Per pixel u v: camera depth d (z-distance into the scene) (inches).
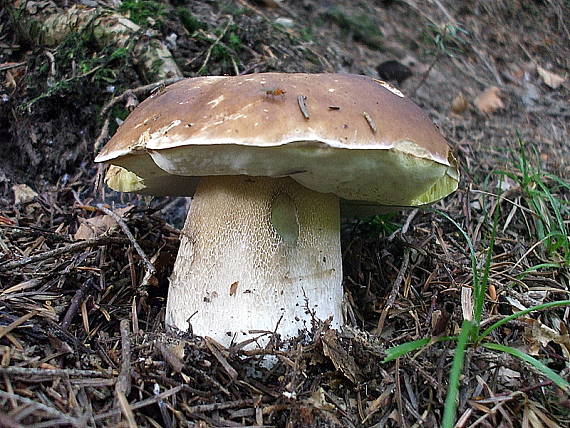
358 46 16.4
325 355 6.0
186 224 6.9
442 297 7.9
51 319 6.3
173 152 5.5
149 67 10.6
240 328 6.1
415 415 5.8
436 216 10.0
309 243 6.6
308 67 13.3
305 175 5.9
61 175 10.6
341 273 7.0
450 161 6.7
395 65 15.7
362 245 8.9
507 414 5.9
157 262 7.7
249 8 15.4
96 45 11.1
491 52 18.4
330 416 5.5
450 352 6.4
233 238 6.4
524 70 17.8
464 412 5.8
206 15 13.8
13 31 12.1
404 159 5.6
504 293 8.0
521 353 5.8
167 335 6.1
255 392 5.8
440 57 17.0
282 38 14.2
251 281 6.2
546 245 9.4
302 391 5.8
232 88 5.7
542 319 7.7
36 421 4.7
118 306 7.2
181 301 6.4
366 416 5.8
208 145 5.3
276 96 5.4
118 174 8.0
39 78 11.1
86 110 10.7
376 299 7.9
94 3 11.9
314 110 5.3
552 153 13.1
